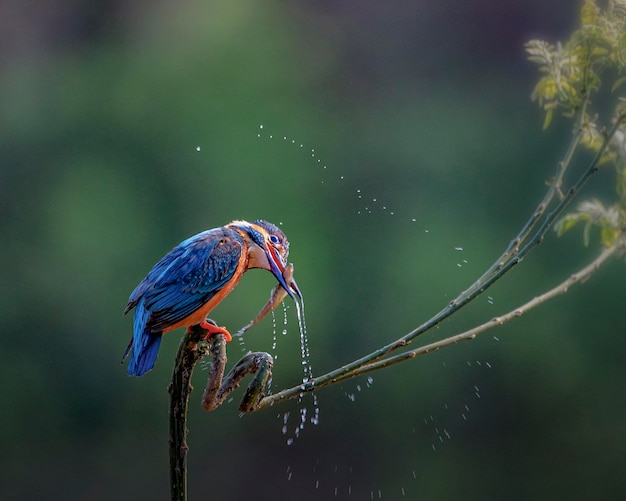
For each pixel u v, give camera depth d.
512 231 14.80
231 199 14.27
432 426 13.53
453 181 15.41
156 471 14.28
